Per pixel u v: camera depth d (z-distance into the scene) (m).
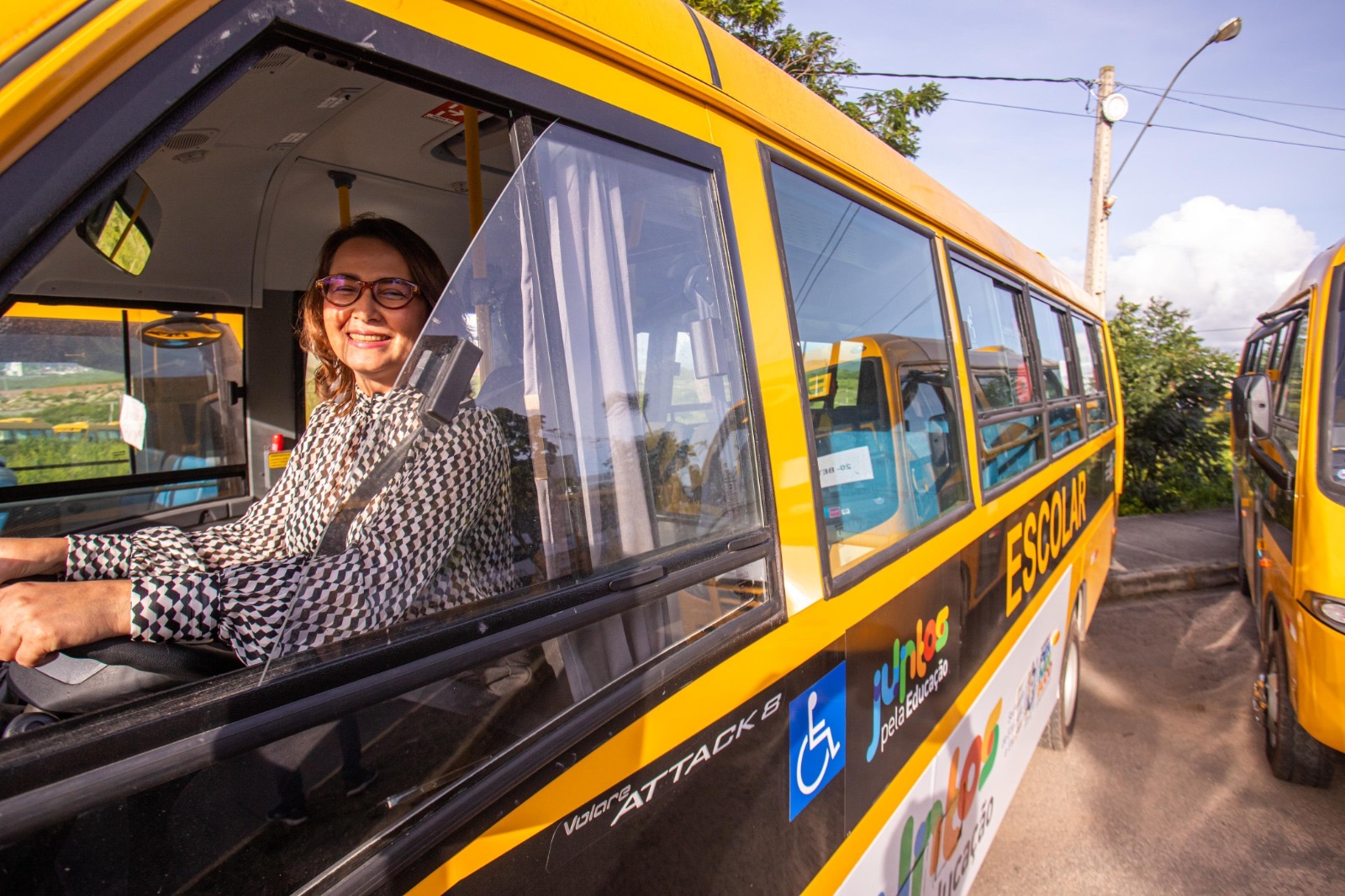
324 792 0.84
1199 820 3.83
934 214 2.65
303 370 3.04
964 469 2.60
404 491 1.10
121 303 2.52
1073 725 4.64
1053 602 3.80
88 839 0.71
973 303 3.03
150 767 0.72
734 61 1.63
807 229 1.82
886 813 1.90
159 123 0.76
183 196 2.20
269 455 3.00
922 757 2.12
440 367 1.10
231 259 2.68
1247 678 5.61
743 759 1.39
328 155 2.12
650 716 1.21
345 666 0.86
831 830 1.67
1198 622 6.99
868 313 2.13
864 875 1.79
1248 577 7.02
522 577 1.12
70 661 1.04
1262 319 6.96
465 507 1.14
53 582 1.07
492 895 0.97
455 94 1.05
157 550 1.54
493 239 1.11
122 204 1.32
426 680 0.92
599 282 1.24
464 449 1.14
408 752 0.91
